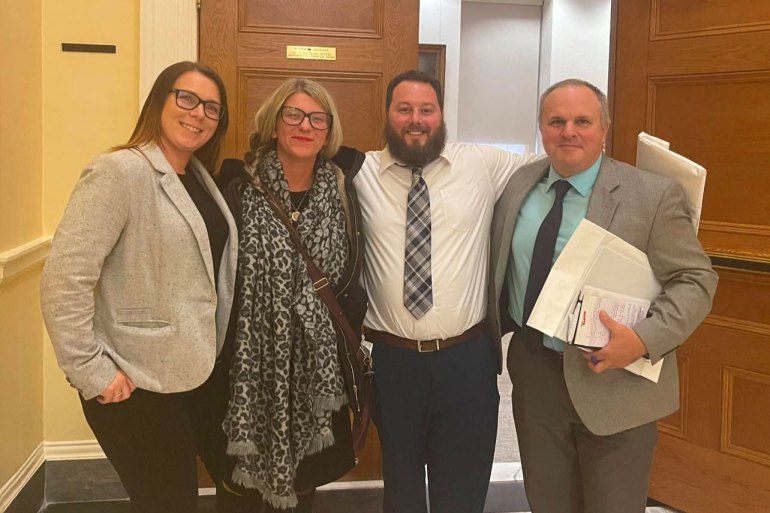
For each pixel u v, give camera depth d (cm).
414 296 180
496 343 190
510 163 203
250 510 184
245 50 254
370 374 186
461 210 185
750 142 232
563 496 181
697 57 241
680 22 245
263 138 177
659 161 169
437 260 182
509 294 186
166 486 158
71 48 243
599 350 154
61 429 255
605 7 616
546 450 178
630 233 161
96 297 151
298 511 190
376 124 264
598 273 156
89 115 246
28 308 238
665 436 260
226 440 171
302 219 174
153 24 243
